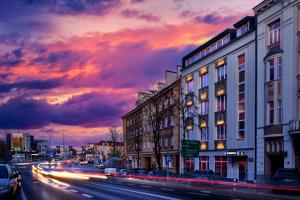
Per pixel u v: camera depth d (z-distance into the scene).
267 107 36.91
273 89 36.09
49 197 21.41
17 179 23.23
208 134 50.91
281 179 27.41
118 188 30.33
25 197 21.33
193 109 54.56
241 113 43.16
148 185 36.66
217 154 47.84
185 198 21.67
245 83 42.06
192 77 56.16
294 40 33.84
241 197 24.20
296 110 33.16
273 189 27.95
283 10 35.47
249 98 41.16
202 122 52.38
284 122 34.47
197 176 40.97
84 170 76.50
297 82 33.28
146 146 79.00
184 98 56.28
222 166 46.84
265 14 38.28
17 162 144.75
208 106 51.16
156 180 46.66
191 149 43.44
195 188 34.00
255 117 39.62
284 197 24.64
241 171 42.75
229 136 45.19
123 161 98.94
